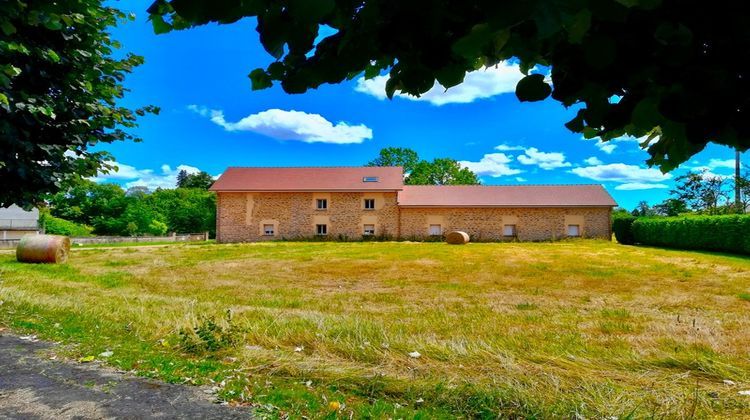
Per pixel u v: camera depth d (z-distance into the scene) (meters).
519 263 14.05
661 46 0.71
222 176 29.28
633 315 6.09
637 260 14.84
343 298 7.68
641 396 2.75
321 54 0.91
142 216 42.16
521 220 27.03
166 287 8.94
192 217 46.84
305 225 27.52
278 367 3.23
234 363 3.34
